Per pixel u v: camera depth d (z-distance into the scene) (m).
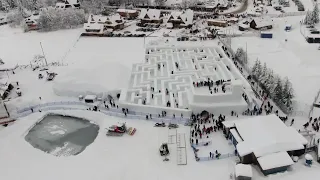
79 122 73.19
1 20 157.50
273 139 55.97
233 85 69.88
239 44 112.56
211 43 115.81
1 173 57.56
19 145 65.12
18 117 74.94
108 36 131.00
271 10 155.88
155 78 85.56
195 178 53.47
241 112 71.00
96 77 83.50
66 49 117.50
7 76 95.81
